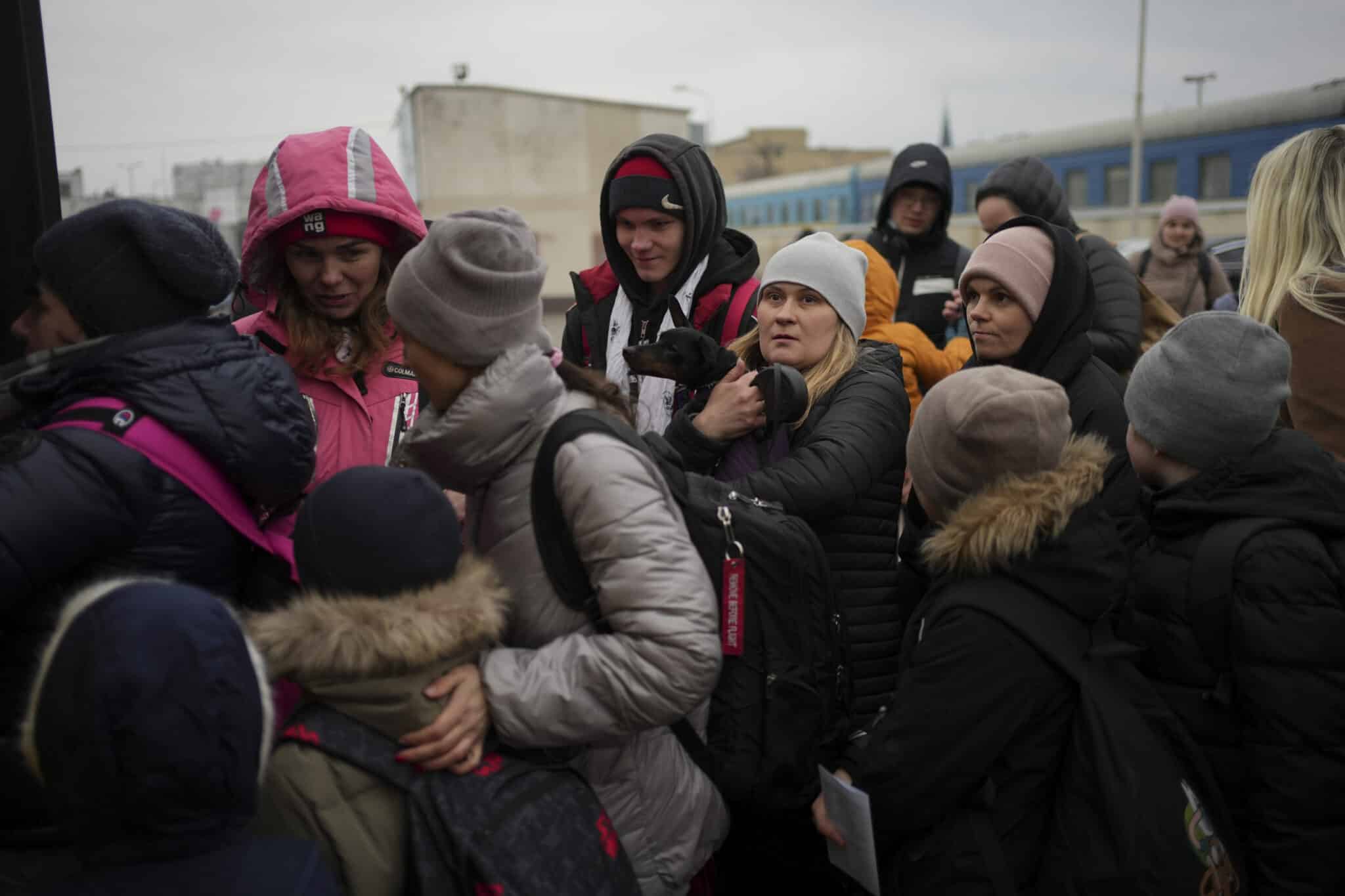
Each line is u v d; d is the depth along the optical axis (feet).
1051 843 5.22
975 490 5.50
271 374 5.33
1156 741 5.18
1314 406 7.29
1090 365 8.18
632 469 4.81
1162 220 20.30
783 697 5.58
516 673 4.64
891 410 7.21
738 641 5.49
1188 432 5.76
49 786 3.34
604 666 4.59
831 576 5.94
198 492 4.92
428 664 4.30
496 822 4.27
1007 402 5.32
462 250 4.83
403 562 4.25
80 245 5.04
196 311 5.40
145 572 4.81
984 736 5.14
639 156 8.90
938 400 5.64
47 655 3.43
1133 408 6.15
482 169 90.33
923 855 5.38
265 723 3.62
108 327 5.14
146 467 4.77
